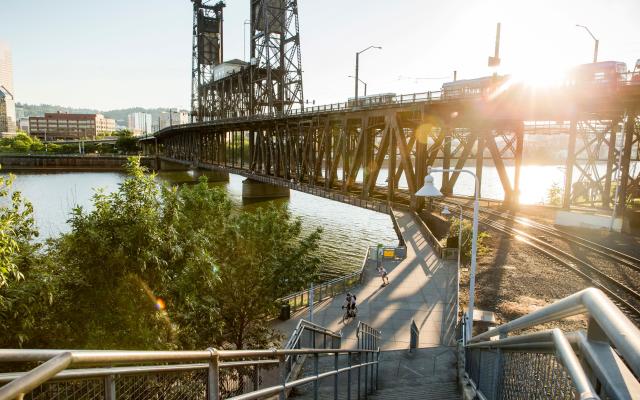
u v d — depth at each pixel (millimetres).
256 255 21953
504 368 5051
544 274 27953
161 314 12586
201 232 15914
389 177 50156
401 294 26641
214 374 5109
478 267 29984
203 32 141125
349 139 74188
